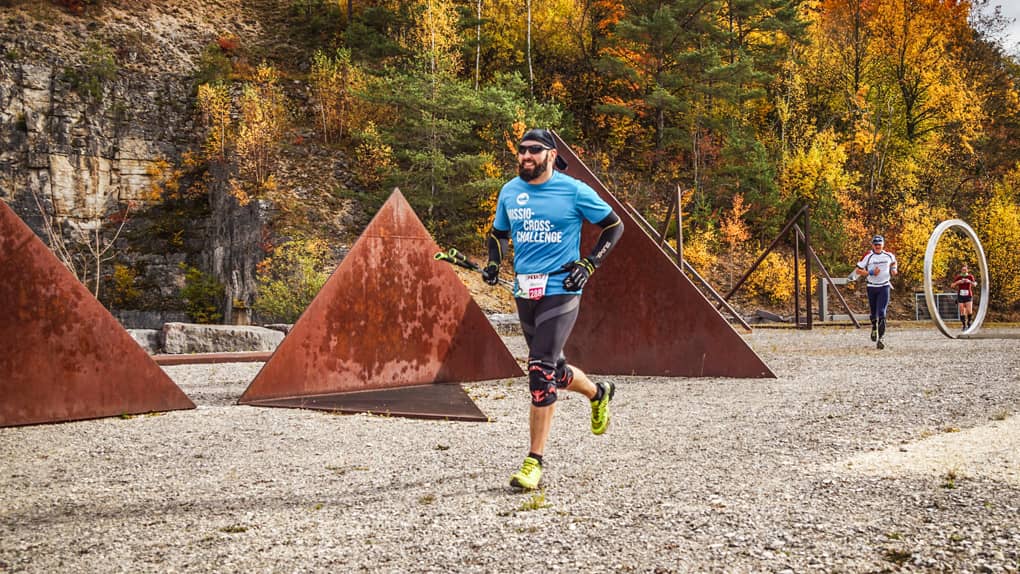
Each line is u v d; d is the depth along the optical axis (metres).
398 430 5.35
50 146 35.81
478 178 33.28
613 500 3.18
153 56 40.38
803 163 38.19
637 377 8.30
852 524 2.71
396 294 7.57
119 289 34.31
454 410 6.06
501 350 8.30
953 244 38.44
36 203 35.47
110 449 4.81
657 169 40.78
